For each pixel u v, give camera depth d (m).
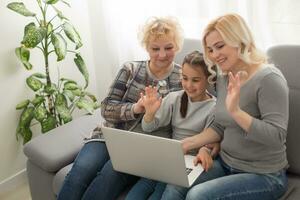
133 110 1.82
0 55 2.48
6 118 2.60
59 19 2.83
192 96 1.74
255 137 1.47
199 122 1.76
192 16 2.47
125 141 1.57
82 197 1.80
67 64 2.98
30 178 2.09
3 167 2.64
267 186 1.53
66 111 2.58
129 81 1.92
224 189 1.50
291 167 1.77
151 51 1.83
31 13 2.39
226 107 1.58
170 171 1.53
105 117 1.93
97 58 3.04
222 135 1.72
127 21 2.75
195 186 1.54
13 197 2.58
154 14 2.62
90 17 2.92
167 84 1.89
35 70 2.73
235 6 2.30
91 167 1.84
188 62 1.68
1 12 2.45
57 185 1.92
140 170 1.64
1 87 2.53
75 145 2.03
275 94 1.50
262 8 2.22
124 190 1.82
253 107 1.56
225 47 1.54
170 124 1.87
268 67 1.54
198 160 1.65
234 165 1.62
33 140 2.06
